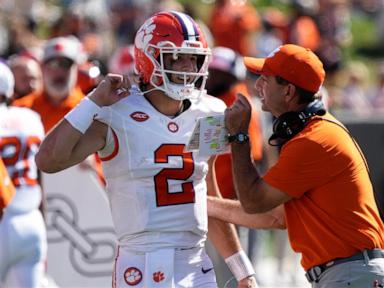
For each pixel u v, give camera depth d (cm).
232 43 5075
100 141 1595
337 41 5350
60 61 2700
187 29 1595
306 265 1694
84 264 2627
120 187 1614
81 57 2950
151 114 1614
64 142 1555
